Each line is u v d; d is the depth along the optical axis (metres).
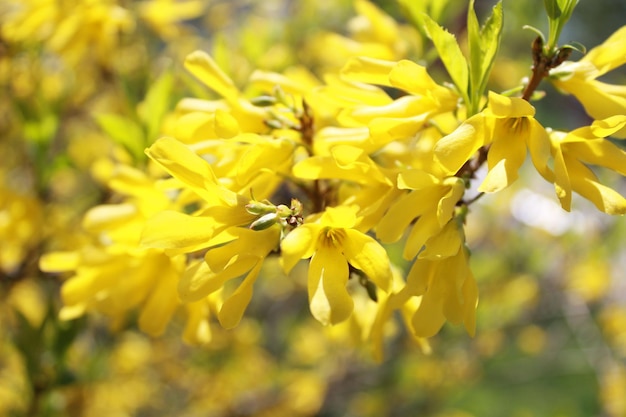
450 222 0.22
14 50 0.40
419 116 0.23
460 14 0.49
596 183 0.22
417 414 0.68
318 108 0.27
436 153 0.21
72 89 0.44
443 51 0.23
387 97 0.24
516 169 0.22
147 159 0.31
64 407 0.38
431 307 0.22
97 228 0.26
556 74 0.23
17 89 0.44
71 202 0.50
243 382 0.60
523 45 0.63
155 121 0.31
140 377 0.58
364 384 0.65
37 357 0.33
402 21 0.47
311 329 0.69
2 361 0.44
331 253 0.22
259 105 0.25
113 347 0.51
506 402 0.96
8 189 0.37
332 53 0.48
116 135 0.31
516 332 0.76
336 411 0.69
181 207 0.27
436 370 0.66
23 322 0.33
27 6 0.38
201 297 0.21
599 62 0.23
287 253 0.21
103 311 0.26
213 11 0.68
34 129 0.37
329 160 0.23
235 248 0.22
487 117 0.22
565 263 0.69
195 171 0.22
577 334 0.74
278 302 0.76
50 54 0.48
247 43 0.40
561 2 0.23
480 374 0.69
